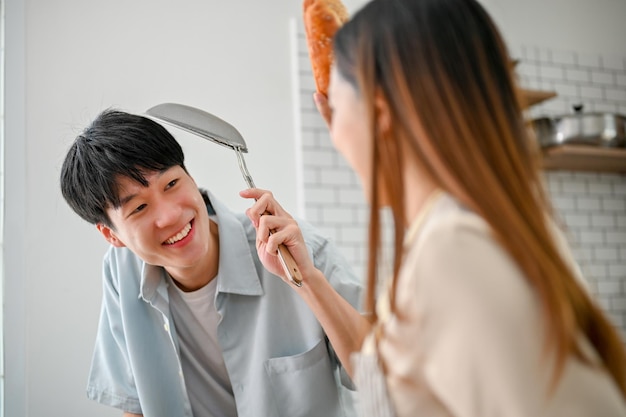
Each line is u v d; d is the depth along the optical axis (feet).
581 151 8.04
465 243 1.51
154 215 3.47
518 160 1.63
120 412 6.55
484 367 1.41
